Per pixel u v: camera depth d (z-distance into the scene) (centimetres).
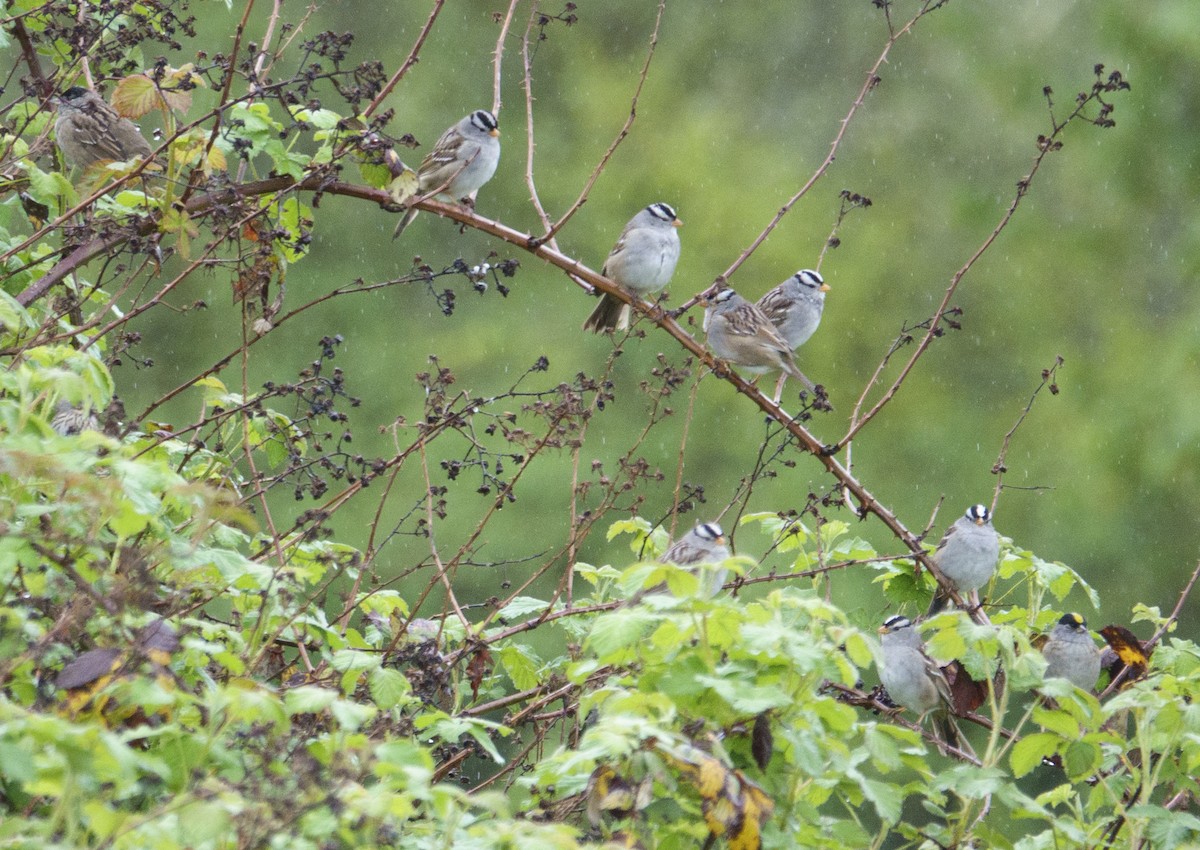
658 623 691
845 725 674
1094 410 2866
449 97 3136
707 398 2833
